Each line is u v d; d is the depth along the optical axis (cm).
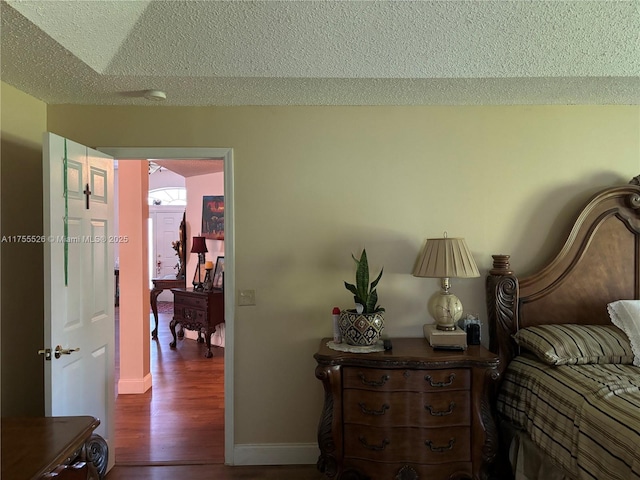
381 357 228
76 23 177
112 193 271
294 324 273
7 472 126
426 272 247
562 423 197
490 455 225
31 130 252
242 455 269
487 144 275
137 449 289
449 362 226
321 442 232
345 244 274
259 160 272
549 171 276
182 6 186
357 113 273
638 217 269
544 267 269
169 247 948
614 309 246
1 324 226
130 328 397
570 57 212
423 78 224
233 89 240
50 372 206
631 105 275
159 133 271
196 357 522
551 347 229
